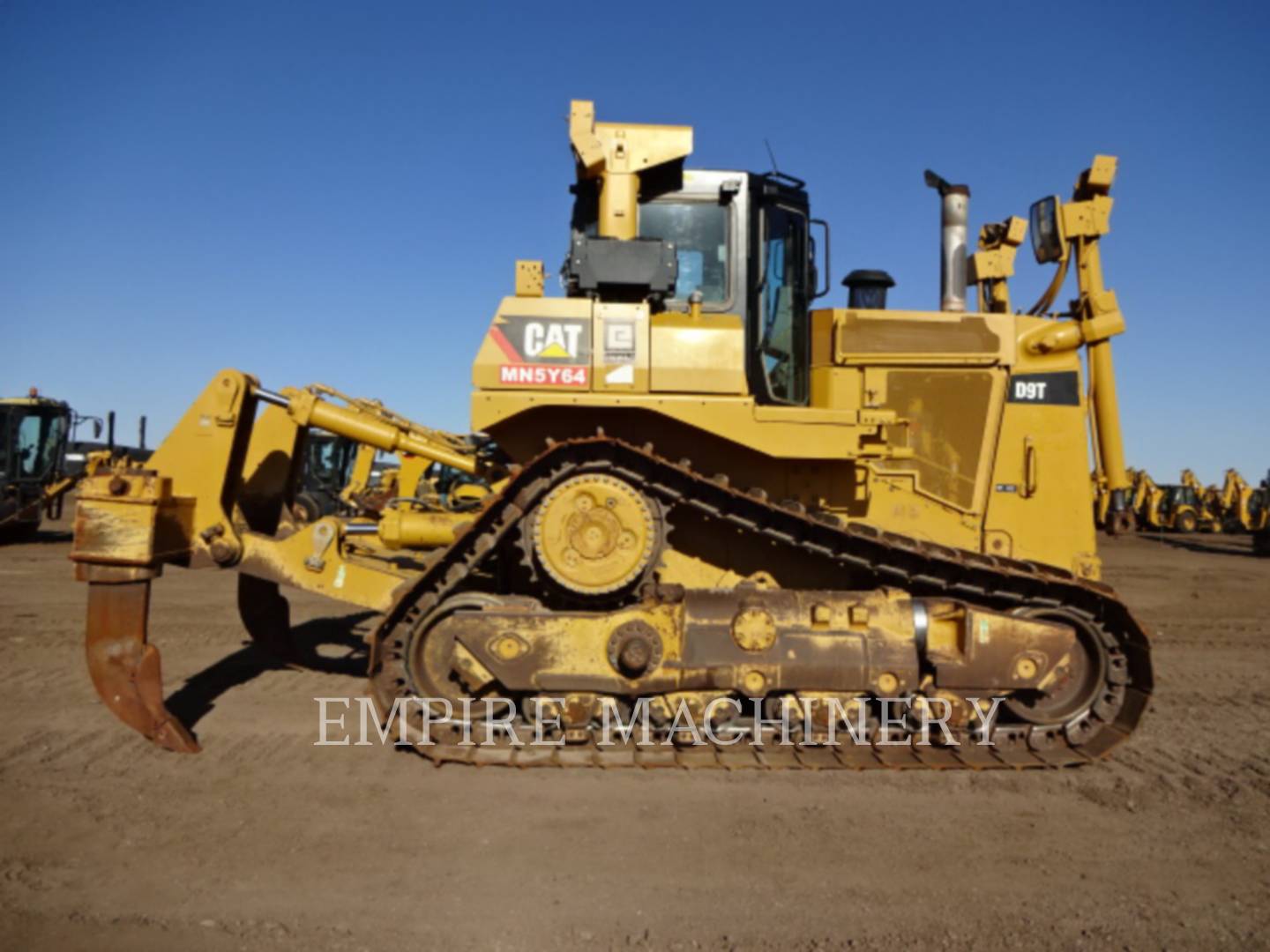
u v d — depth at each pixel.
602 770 5.35
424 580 5.49
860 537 5.55
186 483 6.05
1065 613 5.84
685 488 5.67
